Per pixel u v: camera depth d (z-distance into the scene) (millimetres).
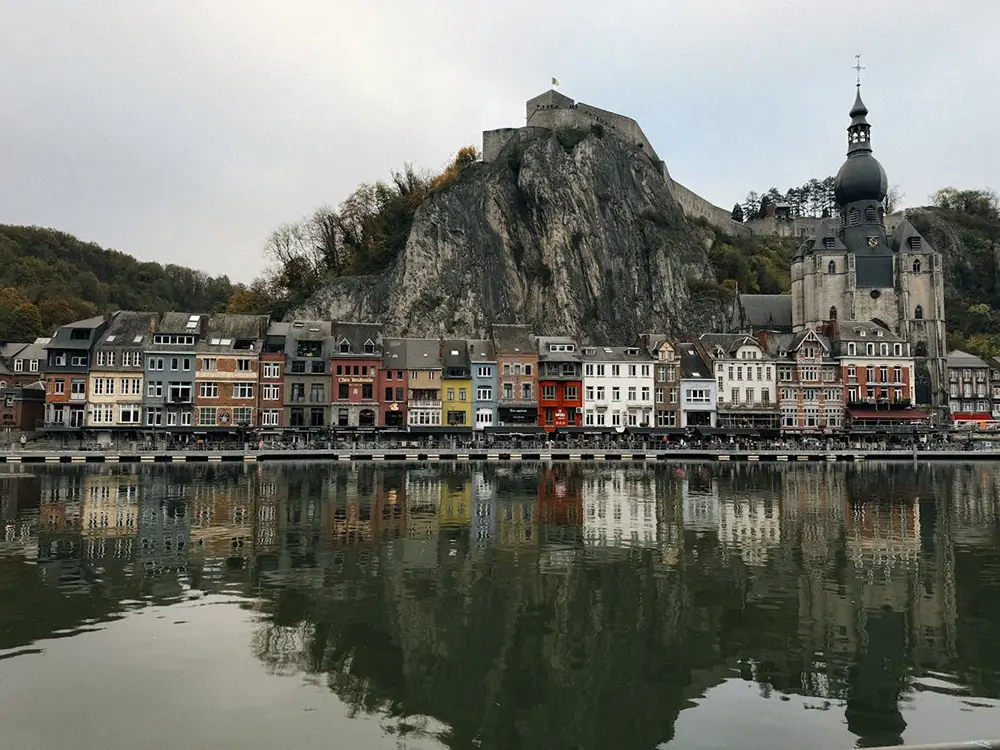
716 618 22766
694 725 15750
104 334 93812
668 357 101812
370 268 137250
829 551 32406
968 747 7289
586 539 34656
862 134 134000
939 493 53219
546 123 156750
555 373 99188
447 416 96438
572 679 18156
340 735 15102
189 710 16078
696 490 53594
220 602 23984
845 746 14750
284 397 93188
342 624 21906
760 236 189875
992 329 164000
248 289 147750
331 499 47188
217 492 50281
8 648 19656
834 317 127375
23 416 94938
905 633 21500
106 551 31453
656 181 156250
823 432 102250
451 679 17969
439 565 29281
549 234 138500
